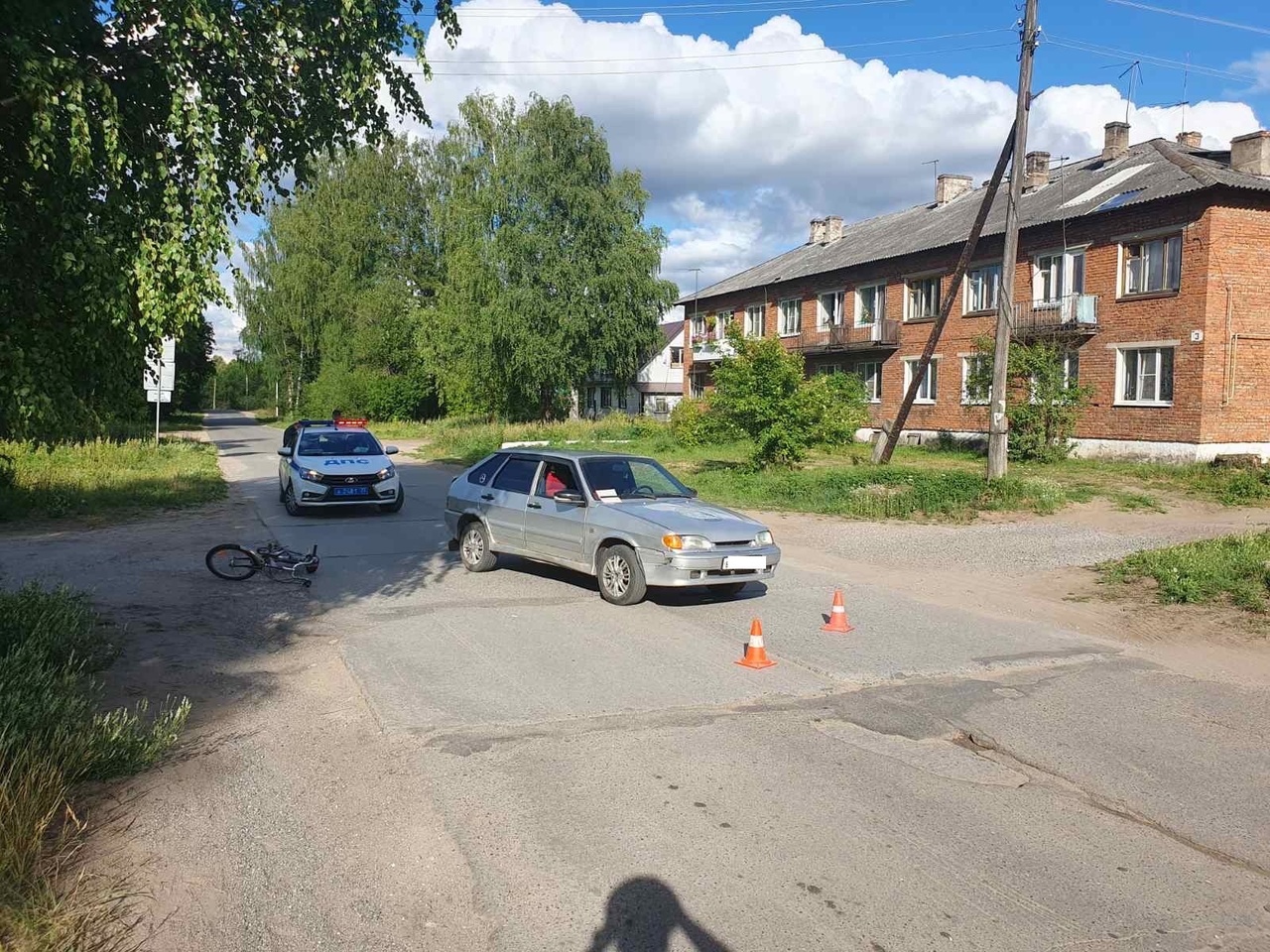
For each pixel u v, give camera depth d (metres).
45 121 4.38
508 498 10.45
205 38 5.04
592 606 9.06
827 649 7.61
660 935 3.38
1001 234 29.94
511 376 45.69
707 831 4.23
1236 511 16.88
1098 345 26.28
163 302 4.89
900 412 22.98
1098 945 3.38
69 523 14.74
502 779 4.78
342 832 4.16
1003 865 3.98
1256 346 23.70
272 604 8.95
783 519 16.20
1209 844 4.24
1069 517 16.14
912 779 4.91
